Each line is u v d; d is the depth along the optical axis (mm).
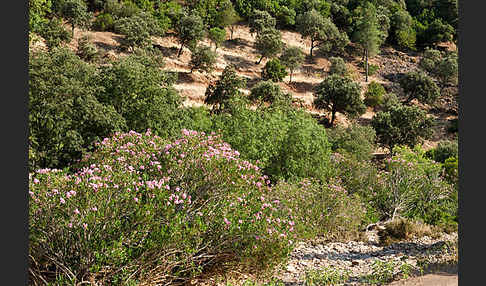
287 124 16875
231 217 6469
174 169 6867
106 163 6984
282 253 6746
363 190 16469
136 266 5617
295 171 15359
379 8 81250
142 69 17547
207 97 39156
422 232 11711
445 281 6090
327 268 7691
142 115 16547
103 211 5340
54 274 5871
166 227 5586
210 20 63531
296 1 78562
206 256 6316
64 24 46781
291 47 56500
